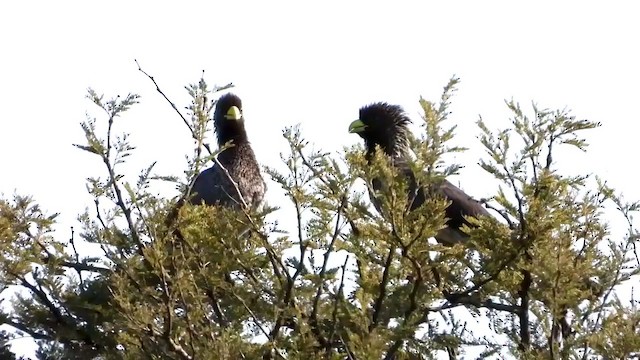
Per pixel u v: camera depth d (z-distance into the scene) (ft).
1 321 41.32
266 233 39.04
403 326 34.88
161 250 36.17
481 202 40.22
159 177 39.91
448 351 39.96
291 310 36.99
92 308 40.11
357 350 33.37
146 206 38.93
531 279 38.81
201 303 35.86
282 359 35.60
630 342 36.91
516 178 39.01
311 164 38.19
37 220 40.06
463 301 39.27
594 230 39.70
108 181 39.63
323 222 38.22
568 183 39.17
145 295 36.17
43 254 40.75
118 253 39.58
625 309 39.06
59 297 40.68
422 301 36.47
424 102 36.91
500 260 38.01
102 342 40.75
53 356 41.14
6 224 38.93
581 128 39.73
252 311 38.73
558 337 38.96
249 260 39.09
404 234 34.83
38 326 41.50
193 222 38.70
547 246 37.35
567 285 36.63
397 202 34.86
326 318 37.58
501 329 40.73
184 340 35.01
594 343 37.29
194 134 40.83
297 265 38.96
